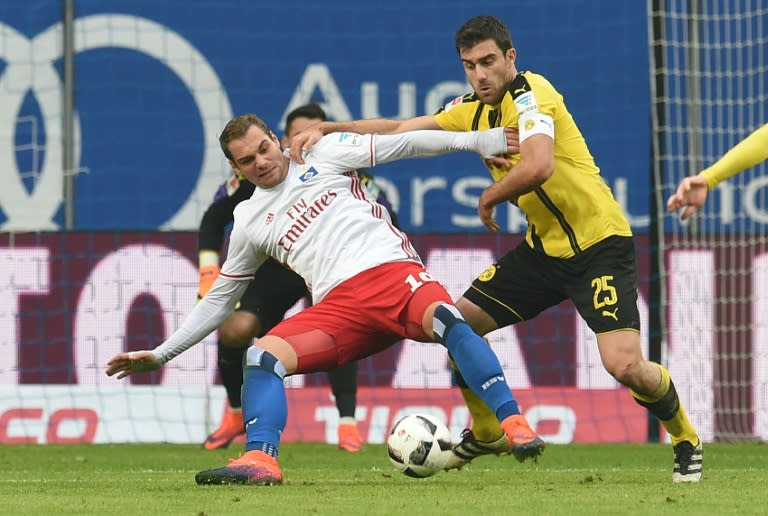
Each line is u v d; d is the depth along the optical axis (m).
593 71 37.16
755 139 17.11
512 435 16.38
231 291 18.55
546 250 19.16
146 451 29.81
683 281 34.72
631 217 36.59
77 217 36.69
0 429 33.44
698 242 34.97
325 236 17.88
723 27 36.84
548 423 33.94
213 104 37.34
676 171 36.50
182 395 33.78
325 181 18.02
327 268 17.88
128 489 17.30
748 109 36.66
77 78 37.00
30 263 33.84
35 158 36.66
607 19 37.19
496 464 25.86
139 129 37.03
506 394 16.77
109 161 36.88
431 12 37.59
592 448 31.45
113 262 33.97
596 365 34.06
